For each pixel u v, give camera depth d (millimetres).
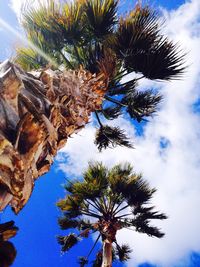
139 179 9883
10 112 1255
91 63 5410
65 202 9844
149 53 5137
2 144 1107
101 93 3791
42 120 1373
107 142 8000
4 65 1388
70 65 5934
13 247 885
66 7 5336
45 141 1446
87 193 9398
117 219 9398
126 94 6465
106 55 5102
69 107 2404
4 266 859
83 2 5293
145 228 10219
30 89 1679
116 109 7469
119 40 5160
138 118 6773
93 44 5992
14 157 1123
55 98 2072
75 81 2789
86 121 3090
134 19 5039
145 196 9680
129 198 9742
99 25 5363
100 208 9594
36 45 5965
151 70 5328
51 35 5691
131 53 5215
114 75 4949
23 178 1150
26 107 1352
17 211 1263
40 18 5523
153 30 5059
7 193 1111
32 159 1278
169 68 5234
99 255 10469
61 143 2113
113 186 9695
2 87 1271
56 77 2334
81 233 9828
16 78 1349
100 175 9820
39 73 2236
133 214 10016
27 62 6215
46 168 1636
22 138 1226
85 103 2986
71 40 5680
